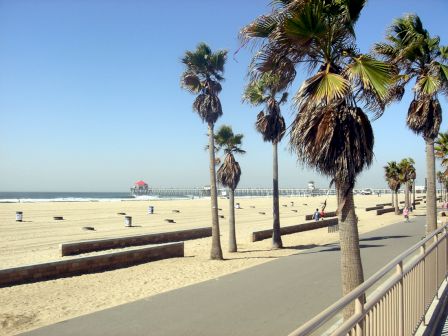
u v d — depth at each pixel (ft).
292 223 132.36
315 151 20.63
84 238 87.51
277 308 30.17
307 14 20.11
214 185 61.77
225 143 70.85
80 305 34.58
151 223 128.47
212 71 60.75
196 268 52.85
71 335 24.73
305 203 290.97
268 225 123.54
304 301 32.17
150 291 39.63
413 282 18.92
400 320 16.26
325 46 21.45
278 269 46.52
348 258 20.76
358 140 20.53
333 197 406.82
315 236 93.09
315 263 50.62
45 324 29.25
